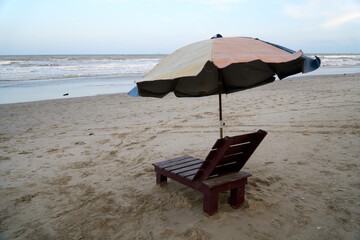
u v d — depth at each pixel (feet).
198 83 13.93
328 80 59.57
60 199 12.82
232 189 11.21
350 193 12.10
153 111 33.63
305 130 22.15
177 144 20.71
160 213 11.17
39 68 106.52
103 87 60.29
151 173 15.52
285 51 10.19
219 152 9.87
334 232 9.49
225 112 30.73
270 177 13.99
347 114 26.23
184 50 11.39
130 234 9.88
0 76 79.00
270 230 9.71
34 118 31.48
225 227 9.94
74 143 21.83
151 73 10.84
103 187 13.91
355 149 17.28
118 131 25.11
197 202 11.91
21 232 10.25
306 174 14.28
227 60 8.08
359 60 189.78
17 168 16.87
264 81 13.78
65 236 9.91
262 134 10.41
